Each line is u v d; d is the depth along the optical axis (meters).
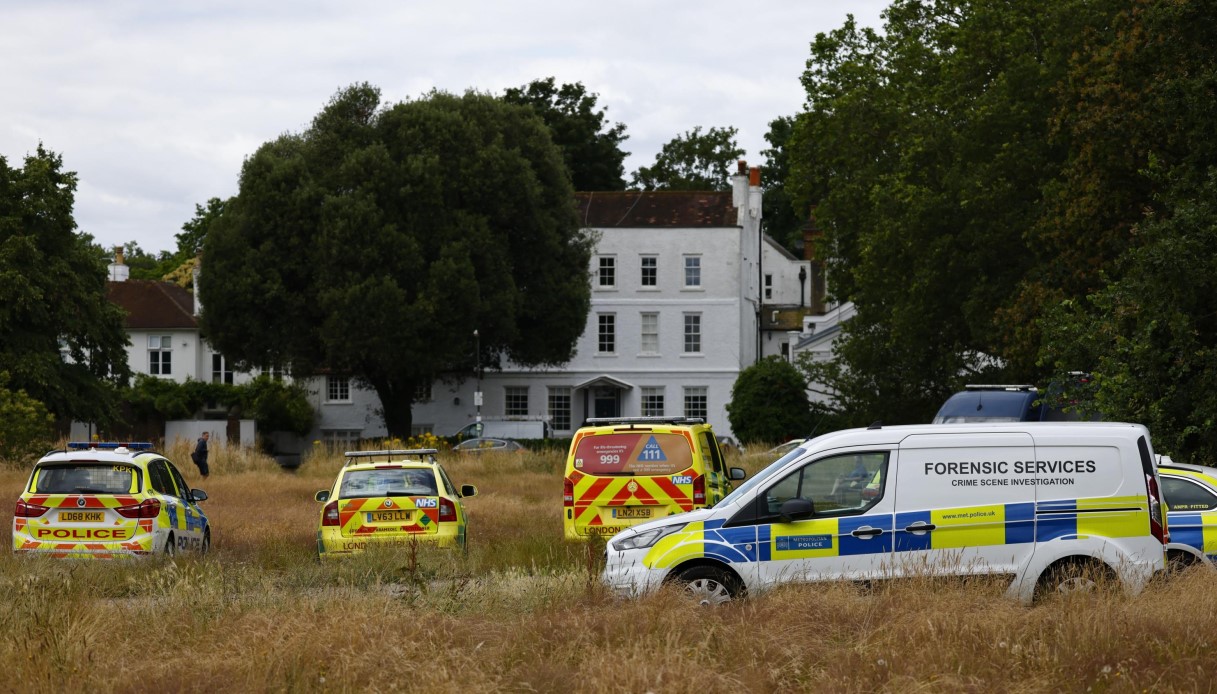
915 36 71.62
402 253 92.31
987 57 62.50
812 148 77.94
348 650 14.66
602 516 28.84
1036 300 50.59
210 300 94.12
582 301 101.81
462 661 14.53
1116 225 46.31
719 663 14.48
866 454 19.53
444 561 27.52
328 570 26.59
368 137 97.69
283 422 108.75
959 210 59.56
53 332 84.00
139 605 19.61
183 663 14.78
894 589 17.86
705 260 115.19
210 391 106.75
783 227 170.00
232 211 95.69
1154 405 33.44
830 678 13.78
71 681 13.91
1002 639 14.91
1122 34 45.09
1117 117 43.97
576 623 16.09
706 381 114.62
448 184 95.38
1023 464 19.38
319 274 93.31
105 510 27.52
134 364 117.19
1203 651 14.69
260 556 29.78
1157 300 34.56
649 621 16.19
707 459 30.84
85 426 93.62
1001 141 59.66
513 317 96.38
